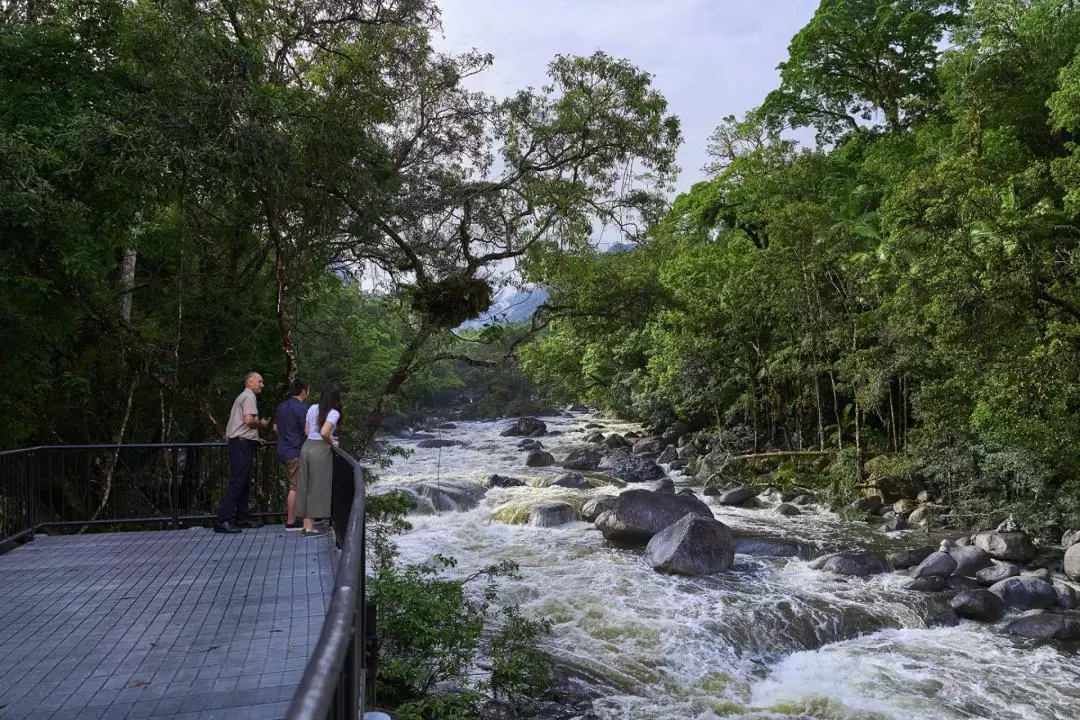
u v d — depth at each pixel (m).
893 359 23.45
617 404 51.09
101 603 6.47
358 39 15.27
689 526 16.22
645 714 9.90
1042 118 28.45
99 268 11.30
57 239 10.49
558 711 9.95
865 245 30.88
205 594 6.72
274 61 15.20
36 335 11.96
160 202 12.23
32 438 15.14
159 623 5.91
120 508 15.77
